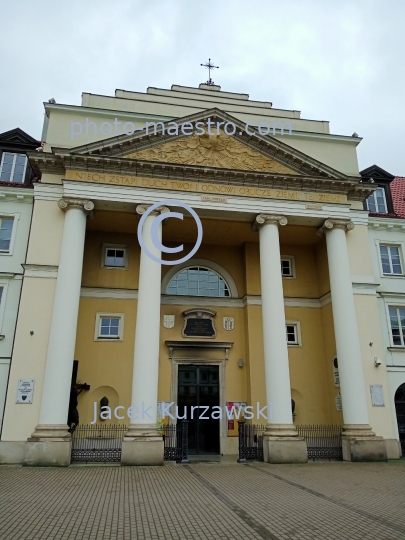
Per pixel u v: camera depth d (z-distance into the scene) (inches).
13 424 592.1
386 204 901.8
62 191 700.0
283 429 625.3
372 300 759.1
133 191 694.5
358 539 266.2
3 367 652.7
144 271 658.8
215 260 860.6
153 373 613.6
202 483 446.3
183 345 780.0
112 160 692.1
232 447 744.3
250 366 776.3
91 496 378.3
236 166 741.9
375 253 832.9
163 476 487.8
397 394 751.1
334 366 775.7
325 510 335.6
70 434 585.3
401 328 796.0
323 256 842.2
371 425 692.1
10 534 268.4
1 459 577.3
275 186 743.7
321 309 839.7
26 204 744.3
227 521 303.0
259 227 733.3
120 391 726.5
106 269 787.4
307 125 880.9
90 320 754.8
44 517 307.4
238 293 844.0
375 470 548.7
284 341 668.1
